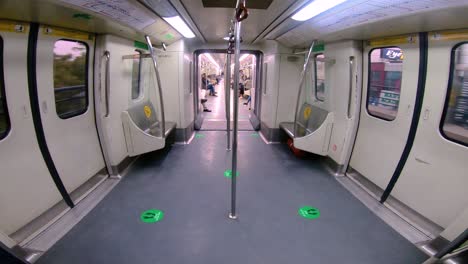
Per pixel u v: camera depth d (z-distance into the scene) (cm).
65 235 231
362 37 305
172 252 214
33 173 228
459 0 146
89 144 314
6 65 199
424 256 214
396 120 283
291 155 470
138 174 373
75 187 286
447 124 227
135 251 214
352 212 280
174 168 398
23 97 215
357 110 349
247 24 351
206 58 1083
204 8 265
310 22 284
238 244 225
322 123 393
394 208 282
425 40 238
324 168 408
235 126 233
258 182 354
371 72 326
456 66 217
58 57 254
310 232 245
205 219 262
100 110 321
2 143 198
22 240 215
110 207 282
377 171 314
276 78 523
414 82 256
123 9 217
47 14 196
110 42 313
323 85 448
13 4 166
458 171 216
